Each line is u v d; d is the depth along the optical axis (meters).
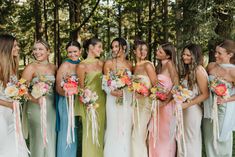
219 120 4.37
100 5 19.42
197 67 4.33
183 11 10.94
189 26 10.78
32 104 4.50
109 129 4.67
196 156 4.51
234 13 10.88
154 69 4.69
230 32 11.16
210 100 4.36
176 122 4.36
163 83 4.65
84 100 4.36
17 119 4.09
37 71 4.46
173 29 11.62
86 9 18.34
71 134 4.61
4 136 4.18
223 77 4.29
